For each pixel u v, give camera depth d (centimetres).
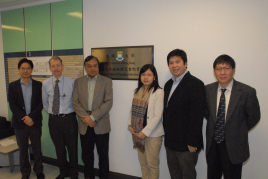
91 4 217
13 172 236
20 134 207
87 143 197
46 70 250
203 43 176
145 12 194
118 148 221
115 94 216
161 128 164
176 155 158
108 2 208
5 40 273
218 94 144
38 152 217
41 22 245
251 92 133
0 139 252
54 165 257
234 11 164
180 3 180
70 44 232
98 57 217
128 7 200
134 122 171
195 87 142
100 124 191
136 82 205
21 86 207
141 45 198
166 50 189
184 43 182
